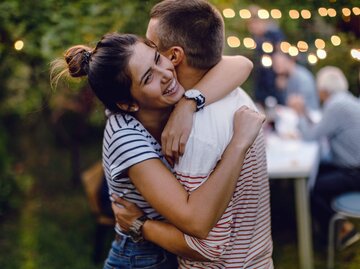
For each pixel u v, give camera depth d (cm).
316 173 425
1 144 518
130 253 193
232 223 177
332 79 454
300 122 439
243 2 312
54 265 427
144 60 165
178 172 169
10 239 475
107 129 176
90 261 430
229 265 179
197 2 177
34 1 327
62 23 328
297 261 423
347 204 387
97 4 334
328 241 436
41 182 610
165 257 193
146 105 171
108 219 405
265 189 186
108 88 169
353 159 421
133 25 329
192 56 174
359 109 420
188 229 163
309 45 251
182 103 170
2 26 324
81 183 596
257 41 426
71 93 433
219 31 177
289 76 516
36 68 364
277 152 399
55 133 690
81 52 178
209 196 162
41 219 515
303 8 247
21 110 529
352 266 411
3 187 515
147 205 182
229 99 177
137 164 167
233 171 164
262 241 185
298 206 375
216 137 167
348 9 230
